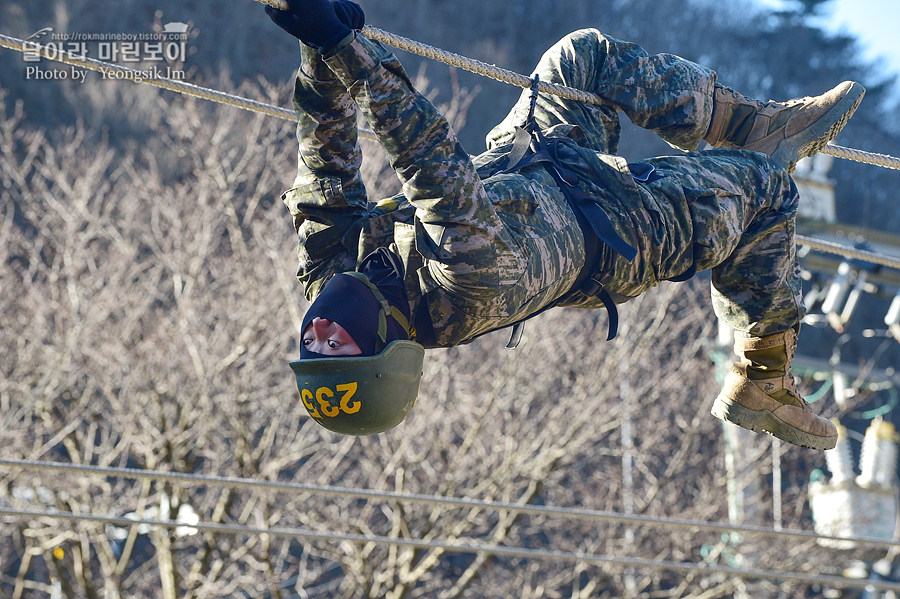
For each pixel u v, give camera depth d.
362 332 3.16
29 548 16.02
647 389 17.77
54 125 24.14
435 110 3.11
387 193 16.30
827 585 18.12
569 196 3.60
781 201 4.10
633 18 50.25
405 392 3.24
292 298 14.92
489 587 16.88
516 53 39.56
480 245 3.14
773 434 4.37
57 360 14.91
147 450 14.89
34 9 25.47
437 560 15.45
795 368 19.23
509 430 15.94
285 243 15.74
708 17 54.81
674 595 16.25
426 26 34.72
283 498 15.90
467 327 3.40
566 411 17.19
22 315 15.34
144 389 15.32
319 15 2.92
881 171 52.94
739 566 16.39
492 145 4.18
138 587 19.08
